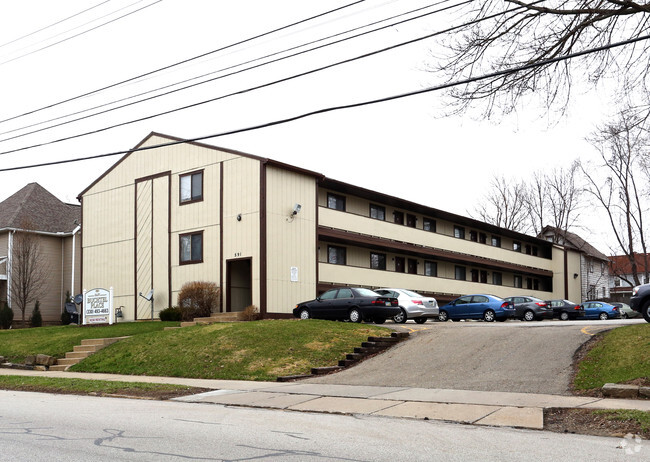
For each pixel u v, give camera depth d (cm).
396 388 1401
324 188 3428
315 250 3114
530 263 5300
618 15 1331
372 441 851
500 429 962
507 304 3031
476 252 4584
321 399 1278
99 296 2783
